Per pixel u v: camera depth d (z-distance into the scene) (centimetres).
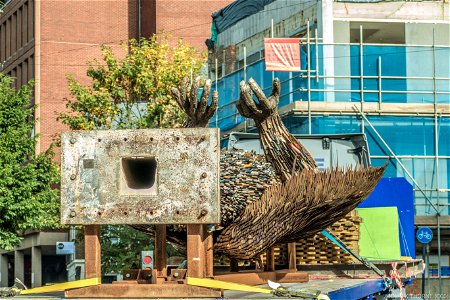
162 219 733
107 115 3550
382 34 3253
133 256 2830
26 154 2819
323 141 1930
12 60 5825
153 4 5344
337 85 2988
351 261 1294
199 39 5275
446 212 2945
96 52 5475
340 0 3170
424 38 3186
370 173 905
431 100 3017
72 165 744
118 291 734
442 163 2973
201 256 739
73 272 4281
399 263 1343
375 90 2986
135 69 3512
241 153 988
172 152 734
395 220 1448
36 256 5000
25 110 2834
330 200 890
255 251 896
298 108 2877
